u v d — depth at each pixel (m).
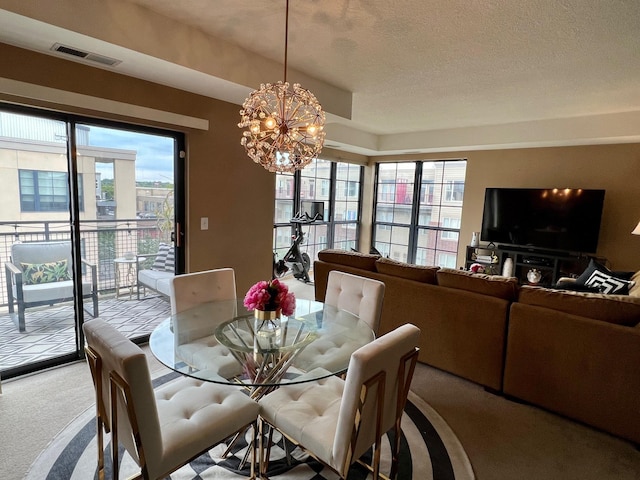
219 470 1.83
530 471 1.93
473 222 6.03
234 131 3.61
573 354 2.26
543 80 3.33
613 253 4.91
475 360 2.69
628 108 4.17
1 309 2.91
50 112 2.55
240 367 1.85
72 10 2.00
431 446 2.09
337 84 3.60
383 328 3.12
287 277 6.21
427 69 3.14
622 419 2.13
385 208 7.28
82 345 2.90
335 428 1.57
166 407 1.64
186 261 3.44
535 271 5.10
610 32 2.35
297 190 6.09
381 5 2.11
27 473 1.76
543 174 5.35
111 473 1.77
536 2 2.02
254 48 2.85
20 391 2.44
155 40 2.35
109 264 3.06
